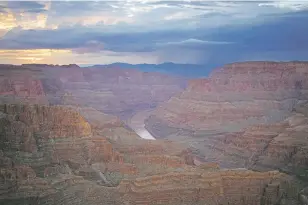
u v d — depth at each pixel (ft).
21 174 570.87
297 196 592.60
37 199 549.13
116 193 582.76
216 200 579.48
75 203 560.61
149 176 595.06
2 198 534.78
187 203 566.77
